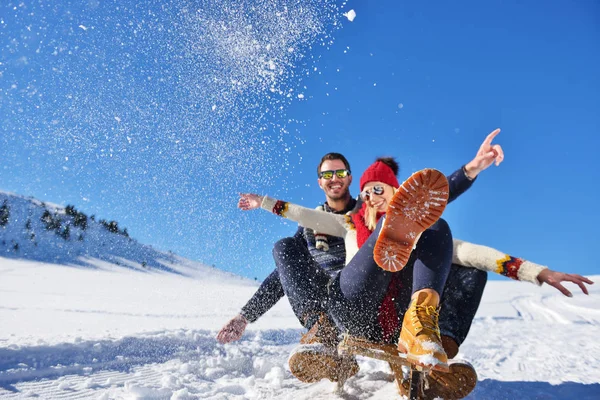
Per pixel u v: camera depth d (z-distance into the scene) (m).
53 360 2.31
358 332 1.92
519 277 2.03
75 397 1.91
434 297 1.72
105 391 2.02
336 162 2.86
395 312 1.91
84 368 2.29
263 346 3.41
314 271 2.11
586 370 3.18
